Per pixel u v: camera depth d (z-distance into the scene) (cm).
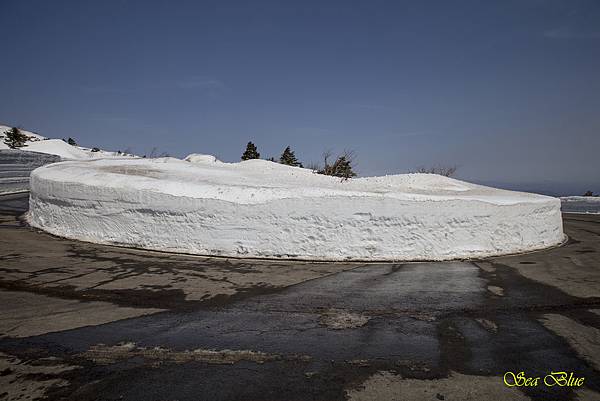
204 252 809
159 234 831
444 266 767
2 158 2058
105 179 903
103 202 870
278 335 400
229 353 355
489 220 902
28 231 935
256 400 278
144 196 839
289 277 647
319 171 2167
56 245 805
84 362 327
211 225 812
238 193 829
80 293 514
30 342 361
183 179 1048
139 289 546
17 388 283
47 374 305
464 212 873
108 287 546
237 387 295
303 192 828
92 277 593
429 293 567
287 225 807
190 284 582
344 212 813
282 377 313
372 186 1302
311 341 387
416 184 1541
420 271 716
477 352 369
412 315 472
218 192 832
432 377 318
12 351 341
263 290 567
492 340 398
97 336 381
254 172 1494
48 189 958
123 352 349
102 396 277
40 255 710
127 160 1488
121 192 855
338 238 812
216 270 677
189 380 304
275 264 746
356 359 349
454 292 575
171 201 824
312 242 809
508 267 762
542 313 485
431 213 846
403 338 400
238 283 600
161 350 356
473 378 318
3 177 2039
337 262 786
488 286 612
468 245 875
